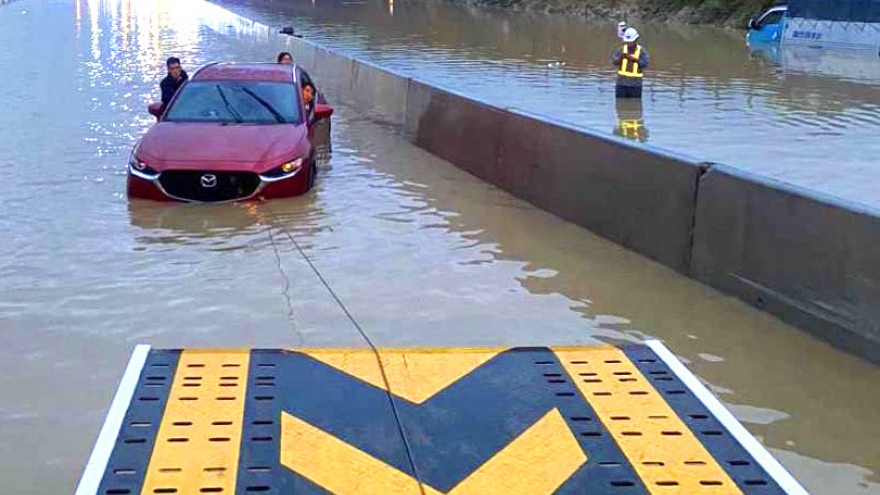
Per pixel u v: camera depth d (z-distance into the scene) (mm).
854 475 4309
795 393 5215
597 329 6184
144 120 14625
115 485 3412
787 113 19188
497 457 3676
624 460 3676
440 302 6645
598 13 56938
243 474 3506
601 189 8500
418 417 3994
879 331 5574
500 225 8812
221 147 9578
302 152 9781
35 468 4293
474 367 4543
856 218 5762
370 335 5988
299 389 4242
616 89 21188
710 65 30094
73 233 8250
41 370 5383
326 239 8188
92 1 63594
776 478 3541
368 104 16453
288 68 11742
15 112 15203
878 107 20172
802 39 37688
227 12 39344
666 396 4270
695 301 6750
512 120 10203
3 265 7309
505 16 60562
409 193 10039
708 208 7098
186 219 8766
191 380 4305
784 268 6332
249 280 7047
